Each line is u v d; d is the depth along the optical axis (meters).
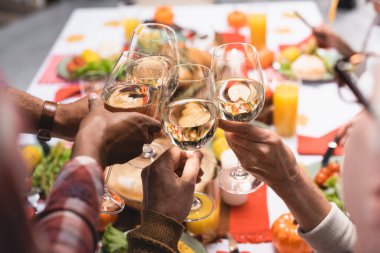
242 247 1.31
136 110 1.02
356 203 0.79
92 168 0.82
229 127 1.07
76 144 0.88
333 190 1.40
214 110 1.03
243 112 1.08
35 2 4.47
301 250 1.25
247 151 1.11
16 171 0.52
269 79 2.07
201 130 0.99
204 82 1.10
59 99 2.01
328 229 1.14
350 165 0.80
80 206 0.77
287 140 1.74
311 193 1.14
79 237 0.73
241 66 1.14
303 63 2.07
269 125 1.81
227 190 1.28
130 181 1.33
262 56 2.16
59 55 2.43
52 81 2.17
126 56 1.19
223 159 1.42
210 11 2.79
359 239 0.79
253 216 1.38
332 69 2.03
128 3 2.54
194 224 1.28
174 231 0.94
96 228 0.78
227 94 1.10
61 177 0.81
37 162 1.52
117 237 1.23
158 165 1.00
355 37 2.40
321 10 3.30
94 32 2.66
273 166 1.10
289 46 2.38
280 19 2.66
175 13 2.79
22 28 4.04
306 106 1.92
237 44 1.16
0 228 0.52
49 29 3.97
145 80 1.14
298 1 2.88
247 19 2.58
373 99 0.77
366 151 0.76
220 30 2.54
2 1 4.48
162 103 1.04
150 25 1.31
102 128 0.91
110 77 1.14
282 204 1.42
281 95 1.70
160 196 0.97
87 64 2.15
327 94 1.98
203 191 1.29
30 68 3.37
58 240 0.71
